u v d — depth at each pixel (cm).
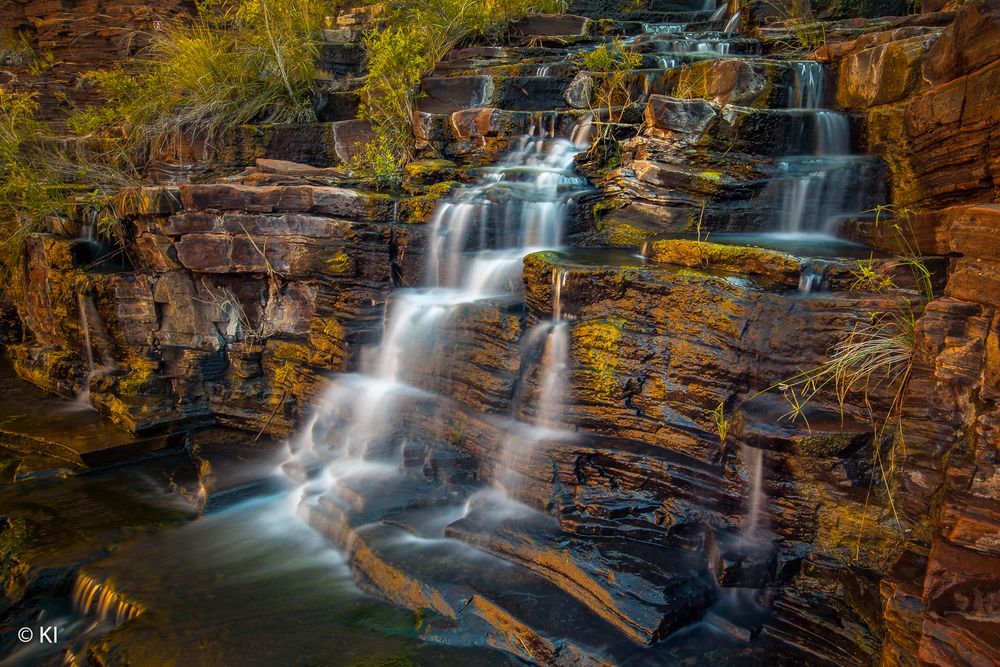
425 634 416
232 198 696
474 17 1012
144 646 418
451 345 572
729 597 415
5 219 924
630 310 476
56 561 520
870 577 378
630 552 434
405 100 842
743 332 431
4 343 975
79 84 1199
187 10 1242
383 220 671
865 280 424
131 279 737
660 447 461
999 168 424
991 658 262
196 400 738
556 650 388
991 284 307
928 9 732
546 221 647
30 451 703
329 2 1158
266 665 399
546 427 506
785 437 393
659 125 642
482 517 493
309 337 691
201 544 541
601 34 1020
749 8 930
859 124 636
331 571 498
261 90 973
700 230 610
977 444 306
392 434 590
